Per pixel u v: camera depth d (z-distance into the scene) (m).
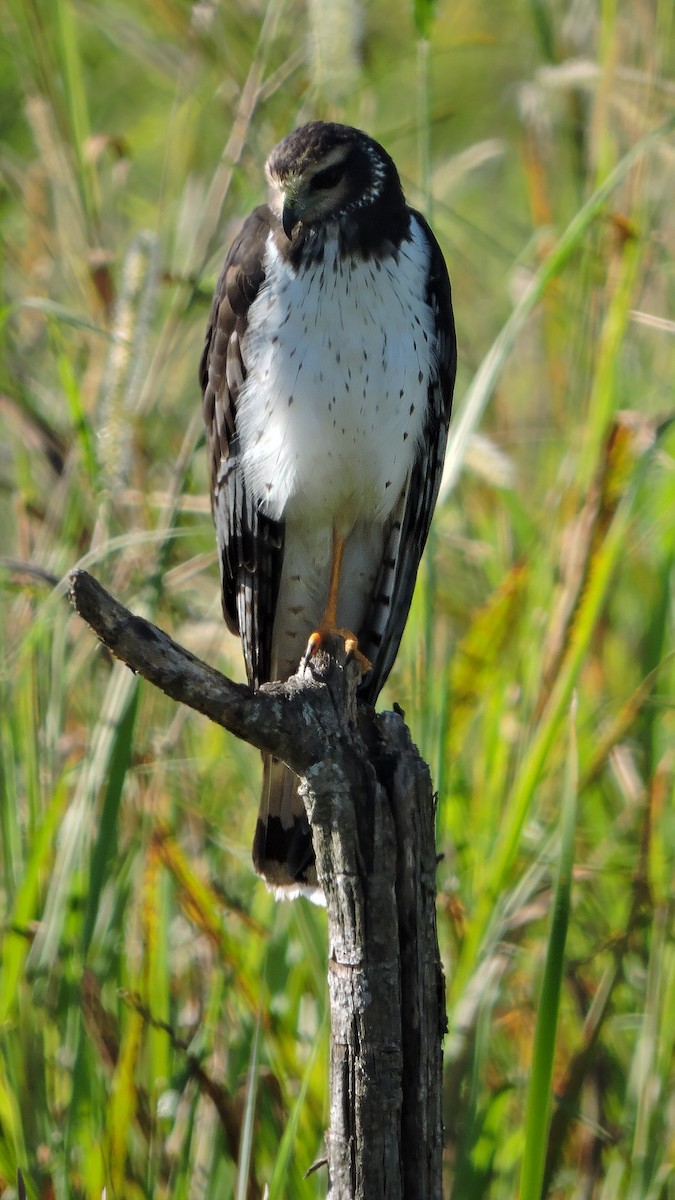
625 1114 8.41
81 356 10.97
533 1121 6.68
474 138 16.58
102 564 9.29
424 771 6.04
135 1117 8.05
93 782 7.91
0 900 9.03
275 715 5.84
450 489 8.30
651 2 10.91
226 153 10.01
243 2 12.23
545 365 12.98
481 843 8.77
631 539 10.56
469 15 17.17
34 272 11.70
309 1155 7.77
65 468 9.85
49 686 9.06
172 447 11.38
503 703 9.23
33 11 10.74
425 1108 6.00
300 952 8.78
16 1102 7.70
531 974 9.16
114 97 16.98
